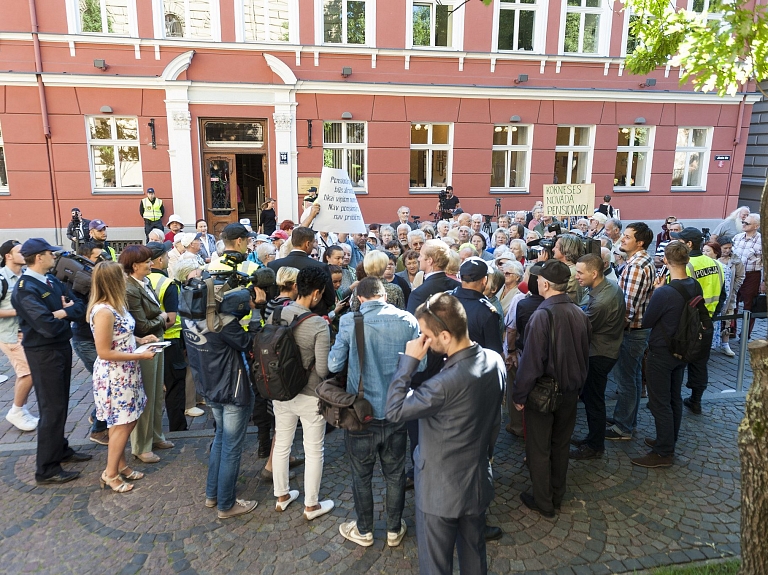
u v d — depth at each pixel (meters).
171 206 12.52
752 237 7.26
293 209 13.14
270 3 12.28
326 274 3.28
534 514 3.49
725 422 4.84
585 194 8.16
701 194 15.23
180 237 6.36
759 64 3.61
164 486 3.81
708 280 5.53
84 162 11.97
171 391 4.62
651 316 3.97
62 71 11.53
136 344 3.93
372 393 3.00
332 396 2.89
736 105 14.86
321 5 12.49
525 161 14.34
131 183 12.48
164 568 2.98
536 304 3.98
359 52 12.81
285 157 12.80
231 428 3.38
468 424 2.35
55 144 11.77
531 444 3.43
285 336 3.10
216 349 3.26
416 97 13.27
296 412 3.31
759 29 3.44
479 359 2.42
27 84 11.41
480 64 13.47
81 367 6.34
